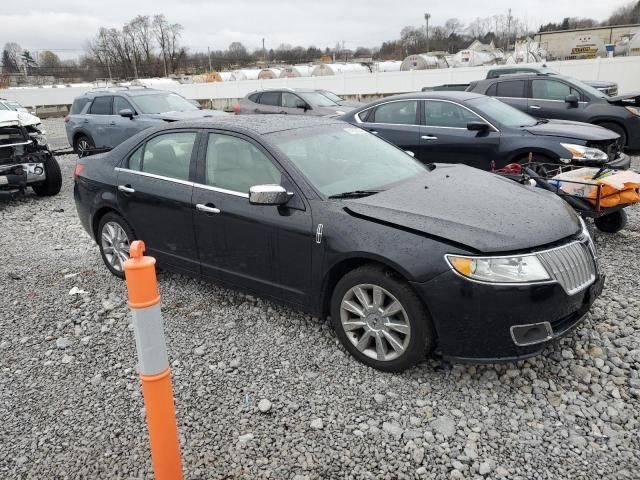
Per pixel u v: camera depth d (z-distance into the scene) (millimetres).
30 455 2998
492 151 7746
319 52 95562
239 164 4203
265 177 4027
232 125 4387
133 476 2805
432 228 3283
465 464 2773
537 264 3133
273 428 3100
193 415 3246
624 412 3098
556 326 3262
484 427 3031
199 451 2945
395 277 3367
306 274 3801
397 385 3430
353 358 3736
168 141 4766
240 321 4375
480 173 4434
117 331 4367
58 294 5152
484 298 3084
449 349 3254
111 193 5109
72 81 79188
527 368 3525
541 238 3244
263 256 4023
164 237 4754
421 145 8406
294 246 3799
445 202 3596
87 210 5457
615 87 15633
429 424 3074
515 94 11625
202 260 4500
